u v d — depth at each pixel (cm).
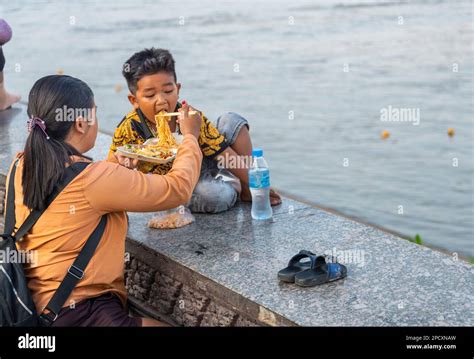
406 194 772
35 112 315
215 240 379
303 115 1037
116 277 325
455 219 710
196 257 360
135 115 392
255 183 402
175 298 369
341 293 319
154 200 319
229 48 1465
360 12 1791
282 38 1540
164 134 368
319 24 1672
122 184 313
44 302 312
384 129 967
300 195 778
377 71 1247
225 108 1080
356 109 1053
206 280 340
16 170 325
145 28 1702
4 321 300
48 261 313
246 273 341
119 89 1198
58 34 1684
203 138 402
